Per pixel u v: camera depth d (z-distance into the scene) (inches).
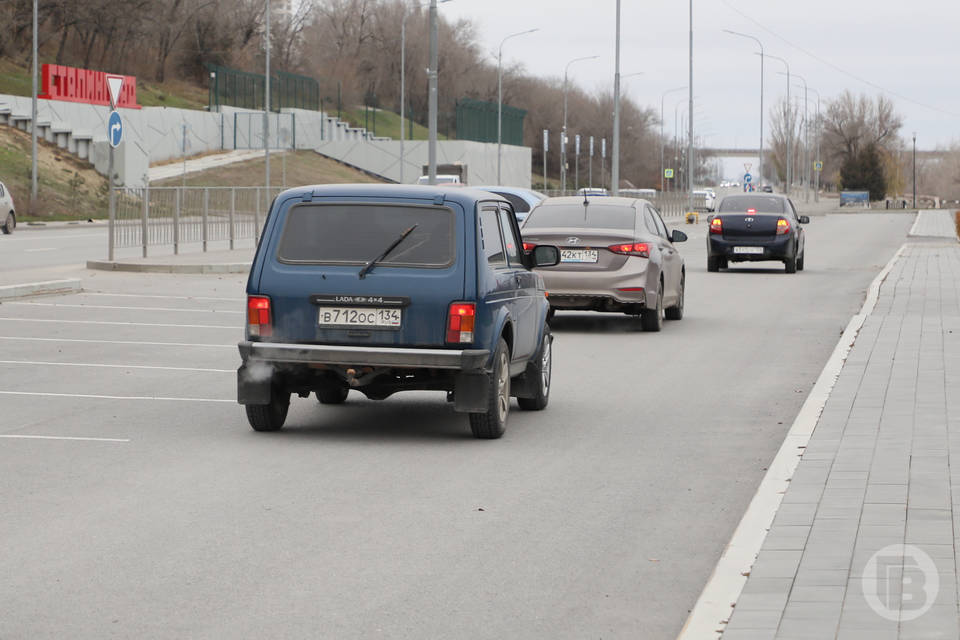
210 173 5787.4
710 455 727.1
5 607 438.3
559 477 665.6
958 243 3619.6
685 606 450.0
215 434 773.9
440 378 760.3
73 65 6791.3
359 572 486.0
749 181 6924.2
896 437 724.0
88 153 4781.0
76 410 852.6
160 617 429.4
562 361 1148.5
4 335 1258.6
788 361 1147.3
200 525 554.3
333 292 743.1
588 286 1343.5
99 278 1921.8
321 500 605.0
